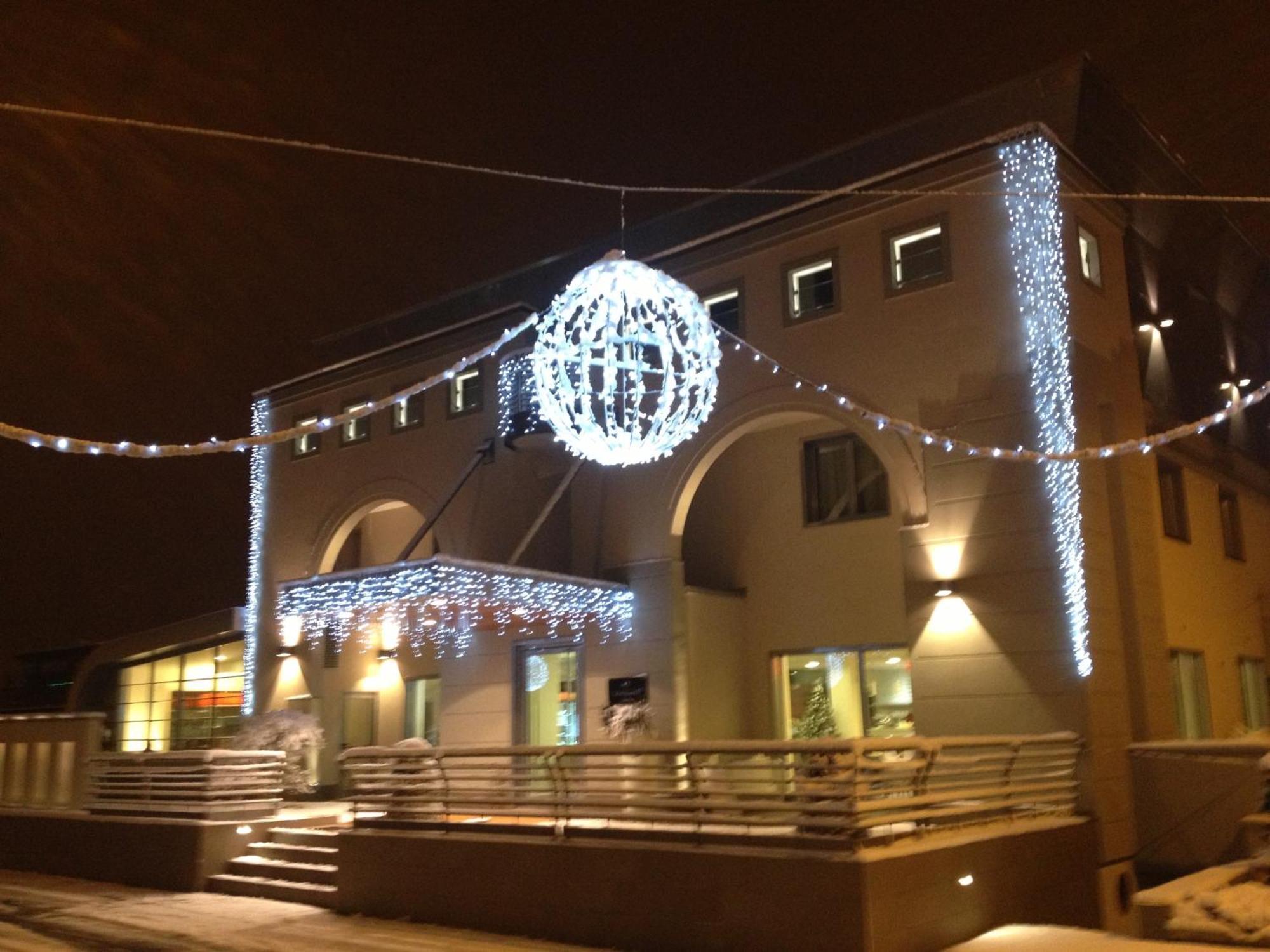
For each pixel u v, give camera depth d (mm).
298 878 13508
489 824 11648
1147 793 13984
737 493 19438
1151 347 17969
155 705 27281
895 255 16031
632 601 17859
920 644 14805
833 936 9016
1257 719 20312
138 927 11562
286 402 24734
